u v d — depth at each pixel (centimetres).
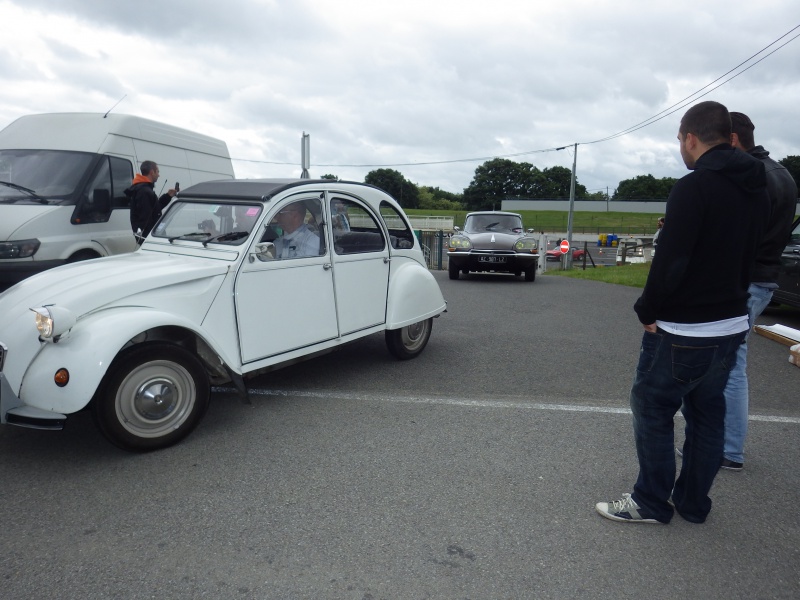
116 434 386
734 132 379
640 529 324
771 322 916
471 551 299
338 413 486
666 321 298
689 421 327
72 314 372
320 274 515
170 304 417
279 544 302
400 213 627
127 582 271
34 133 872
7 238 728
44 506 335
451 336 780
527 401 527
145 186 799
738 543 312
